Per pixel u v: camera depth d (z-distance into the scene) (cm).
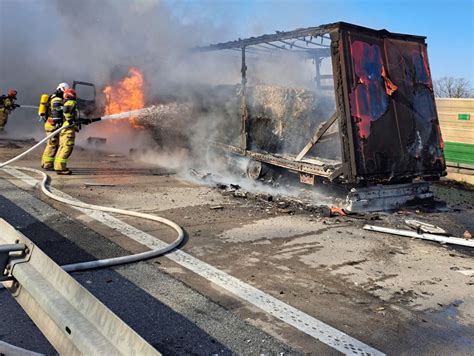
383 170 689
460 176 1188
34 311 180
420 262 470
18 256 200
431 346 298
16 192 677
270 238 528
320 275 418
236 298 357
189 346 282
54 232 499
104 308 153
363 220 643
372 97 689
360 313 342
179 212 628
